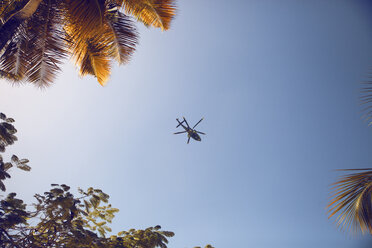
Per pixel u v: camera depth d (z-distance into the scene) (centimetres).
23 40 580
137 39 659
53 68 605
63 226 665
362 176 378
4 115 678
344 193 393
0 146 661
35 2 506
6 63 583
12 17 490
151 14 692
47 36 590
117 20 639
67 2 567
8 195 667
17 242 641
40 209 661
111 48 670
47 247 669
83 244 651
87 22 540
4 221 595
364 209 380
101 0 575
